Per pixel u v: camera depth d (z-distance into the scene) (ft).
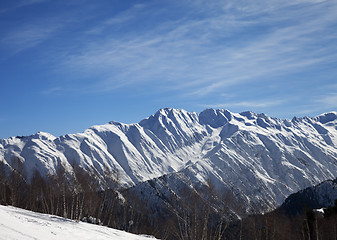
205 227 213.46
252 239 225.56
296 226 244.83
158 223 308.81
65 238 104.27
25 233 88.69
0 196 239.71
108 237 133.39
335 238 210.59
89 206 230.27
